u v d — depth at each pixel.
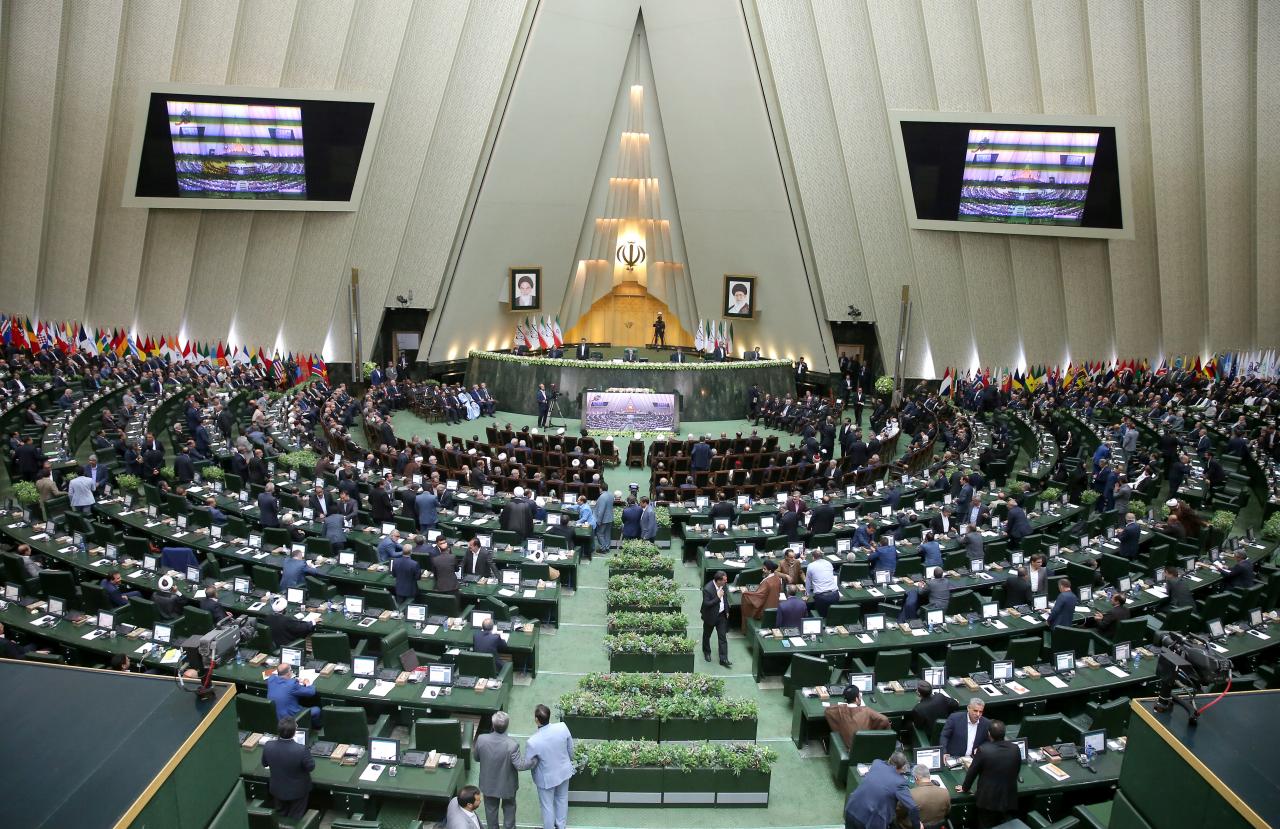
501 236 36.16
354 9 31.02
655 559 15.67
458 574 14.19
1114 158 31.98
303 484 19.56
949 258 34.91
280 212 34.22
